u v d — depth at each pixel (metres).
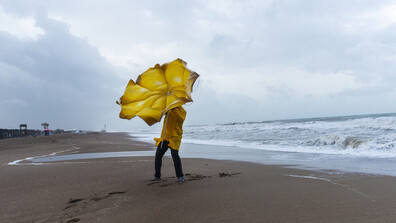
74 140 22.09
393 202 3.05
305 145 10.15
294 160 6.89
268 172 5.23
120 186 4.30
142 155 8.95
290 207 2.98
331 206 2.98
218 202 3.24
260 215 2.75
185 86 4.23
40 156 10.09
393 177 4.42
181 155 9.07
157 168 4.66
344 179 4.39
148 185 4.30
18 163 8.03
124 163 6.93
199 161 7.14
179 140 4.55
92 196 3.78
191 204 3.20
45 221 2.87
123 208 3.16
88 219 2.85
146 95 4.37
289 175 4.87
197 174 5.19
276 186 4.01
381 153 7.34
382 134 11.02
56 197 3.81
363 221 2.51
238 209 2.96
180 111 4.43
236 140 14.60
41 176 5.52
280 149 9.60
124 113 4.38
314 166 5.82
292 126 21.78
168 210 3.01
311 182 4.22
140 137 24.72
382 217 2.59
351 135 10.91
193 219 2.70
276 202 3.18
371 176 4.56
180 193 3.74
